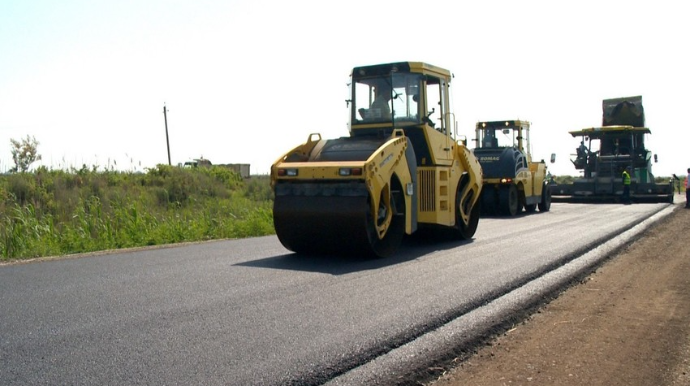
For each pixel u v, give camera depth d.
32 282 7.69
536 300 7.03
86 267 8.92
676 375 4.70
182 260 9.60
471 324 5.88
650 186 27.59
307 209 9.50
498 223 16.95
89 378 4.28
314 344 5.05
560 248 10.87
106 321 5.73
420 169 11.45
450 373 4.75
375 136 11.03
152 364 4.55
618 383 4.54
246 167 37.25
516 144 22.88
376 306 6.37
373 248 9.56
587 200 29.55
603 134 29.20
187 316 5.91
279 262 9.38
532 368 4.86
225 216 18.05
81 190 20.08
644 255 10.69
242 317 5.88
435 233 12.80
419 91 11.36
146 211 16.80
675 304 7.04
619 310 6.75
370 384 4.36
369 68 11.53
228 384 4.18
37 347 4.95
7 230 12.19
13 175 20.03
